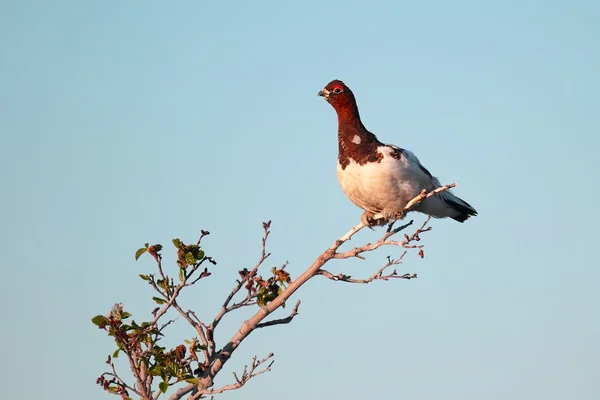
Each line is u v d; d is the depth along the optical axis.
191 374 10.64
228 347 11.14
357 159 13.09
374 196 13.12
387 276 11.34
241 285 11.32
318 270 11.53
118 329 10.31
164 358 10.60
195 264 10.67
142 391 10.52
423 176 13.21
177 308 10.81
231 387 10.30
